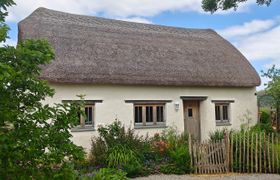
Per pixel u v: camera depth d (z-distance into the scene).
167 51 15.83
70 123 3.34
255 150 11.08
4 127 3.07
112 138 11.90
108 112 13.29
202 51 17.19
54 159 3.17
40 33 13.33
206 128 15.79
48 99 11.93
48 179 3.19
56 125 3.28
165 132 14.36
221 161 11.23
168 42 16.75
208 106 15.90
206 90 15.90
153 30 17.78
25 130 3.06
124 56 14.18
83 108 3.51
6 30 3.13
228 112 16.70
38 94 3.36
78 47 13.47
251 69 17.64
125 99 13.70
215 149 11.21
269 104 18.14
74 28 14.70
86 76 12.51
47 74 11.73
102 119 13.13
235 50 18.89
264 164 11.05
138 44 15.39
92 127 12.96
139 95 14.05
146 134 14.06
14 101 3.12
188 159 11.12
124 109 13.66
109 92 13.38
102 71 12.97
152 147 12.20
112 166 10.81
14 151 2.95
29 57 3.25
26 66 3.23
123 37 15.53
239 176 10.45
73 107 3.44
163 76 14.27
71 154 3.31
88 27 15.28
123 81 13.27
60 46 13.09
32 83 3.29
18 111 3.09
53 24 14.38
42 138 3.14
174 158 11.32
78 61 12.82
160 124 14.59
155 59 14.88
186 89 15.30
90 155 12.08
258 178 10.14
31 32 13.22
